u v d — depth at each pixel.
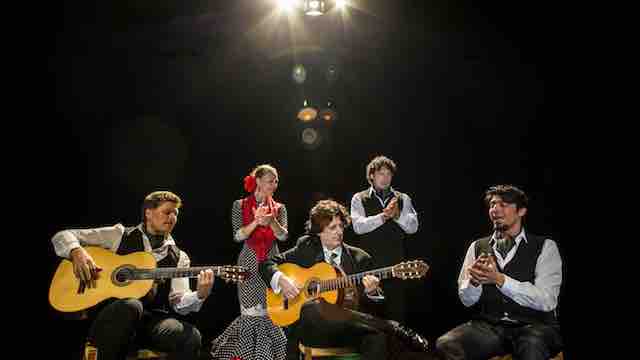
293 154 6.46
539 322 3.55
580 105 5.93
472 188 6.32
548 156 6.05
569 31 5.96
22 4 5.72
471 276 3.51
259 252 4.12
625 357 5.48
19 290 5.57
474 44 6.29
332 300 3.75
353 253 3.90
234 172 6.36
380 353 3.43
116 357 3.39
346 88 6.46
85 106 5.92
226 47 6.29
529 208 6.08
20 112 5.70
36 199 5.72
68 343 5.45
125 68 6.06
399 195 4.86
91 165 5.93
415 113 6.43
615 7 5.75
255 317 4.02
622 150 5.74
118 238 3.78
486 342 3.49
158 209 3.76
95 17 5.95
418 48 6.39
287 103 6.43
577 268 5.86
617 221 5.73
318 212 3.82
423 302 6.35
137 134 6.09
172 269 3.74
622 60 5.73
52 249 5.70
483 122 6.29
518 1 6.14
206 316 6.17
